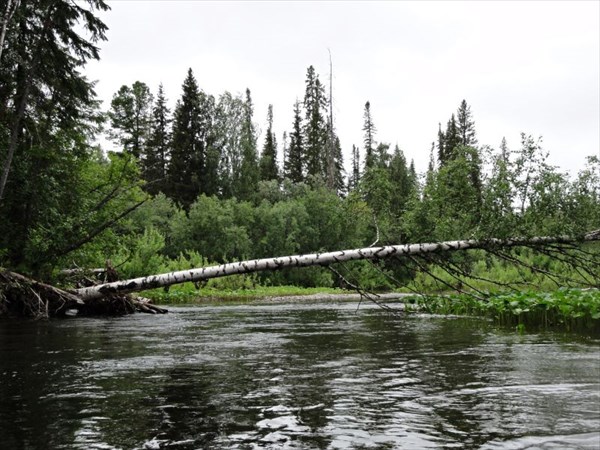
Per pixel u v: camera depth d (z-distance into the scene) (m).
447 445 2.72
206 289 27.55
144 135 55.88
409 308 14.02
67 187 15.52
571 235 11.95
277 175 66.56
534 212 11.73
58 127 15.83
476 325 9.59
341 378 4.57
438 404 3.59
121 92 53.44
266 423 3.19
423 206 13.10
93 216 15.12
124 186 16.56
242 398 3.85
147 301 14.62
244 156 50.00
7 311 12.95
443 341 7.18
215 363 5.48
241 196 48.59
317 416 3.33
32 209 14.46
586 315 8.73
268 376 4.71
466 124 58.34
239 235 36.34
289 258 10.99
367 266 30.61
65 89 15.15
